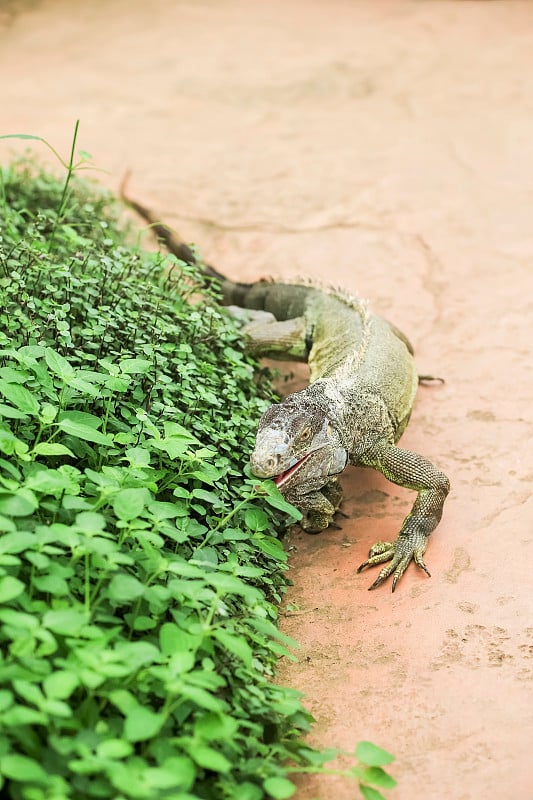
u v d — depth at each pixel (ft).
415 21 50.11
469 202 32.94
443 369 24.79
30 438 16.56
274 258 30.04
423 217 32.04
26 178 30.09
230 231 31.55
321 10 52.49
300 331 24.71
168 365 20.66
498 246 30.25
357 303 24.30
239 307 27.50
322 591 18.53
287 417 18.48
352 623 17.58
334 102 41.52
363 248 30.42
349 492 21.38
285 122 39.75
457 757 14.53
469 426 22.70
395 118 39.75
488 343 25.62
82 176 33.06
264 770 12.94
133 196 33.30
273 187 34.30
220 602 14.78
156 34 49.24
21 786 11.40
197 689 12.06
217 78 43.75
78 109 40.45
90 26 50.31
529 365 24.61
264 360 26.27
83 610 13.34
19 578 14.29
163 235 30.19
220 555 17.24
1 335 17.98
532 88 41.70
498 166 35.42
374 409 20.51
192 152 36.88
